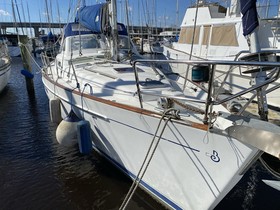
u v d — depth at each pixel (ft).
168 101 10.52
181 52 32.35
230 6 27.78
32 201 13.16
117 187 13.82
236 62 7.77
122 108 11.60
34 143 19.44
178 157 10.25
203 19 30.53
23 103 30.45
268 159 11.23
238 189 14.23
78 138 14.52
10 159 17.12
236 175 8.96
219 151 8.89
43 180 14.80
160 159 11.00
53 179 14.87
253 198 13.53
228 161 8.79
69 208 12.65
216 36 28.78
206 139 9.04
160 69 17.99
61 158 17.07
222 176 9.17
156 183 11.80
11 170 15.84
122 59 19.44
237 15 27.17
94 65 18.42
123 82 14.25
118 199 13.05
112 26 18.24
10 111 27.40
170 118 9.80
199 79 8.48
